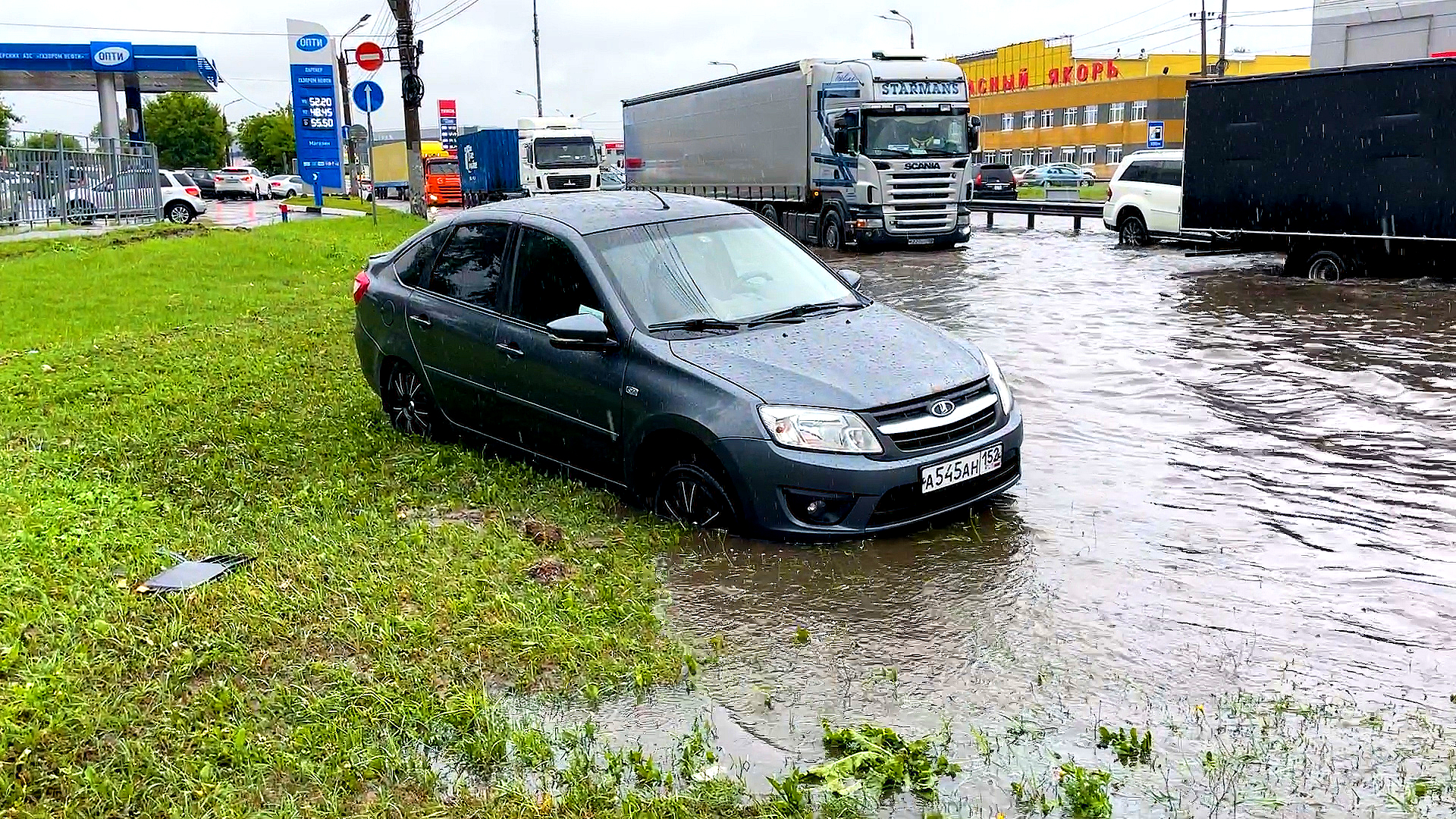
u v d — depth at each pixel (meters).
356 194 51.03
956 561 5.33
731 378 5.51
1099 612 4.75
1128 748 3.65
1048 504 6.17
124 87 43.03
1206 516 5.96
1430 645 4.39
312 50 32.28
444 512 6.02
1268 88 16.89
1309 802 3.37
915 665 4.31
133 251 18.47
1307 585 5.00
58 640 4.23
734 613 4.78
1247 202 17.48
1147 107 76.06
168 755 3.55
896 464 5.36
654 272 6.23
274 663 4.18
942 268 20.06
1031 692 4.09
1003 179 38.91
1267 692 4.03
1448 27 33.16
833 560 5.33
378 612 4.58
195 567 5.07
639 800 3.37
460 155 51.47
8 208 22.34
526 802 3.35
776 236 6.94
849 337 5.93
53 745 3.56
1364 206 16.02
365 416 8.05
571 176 41.78
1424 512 5.96
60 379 8.99
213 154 83.62
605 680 4.16
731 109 28.31
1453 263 15.68
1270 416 8.12
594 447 6.15
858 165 23.30
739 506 5.50
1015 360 10.43
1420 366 9.76
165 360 9.93
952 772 3.54
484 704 3.88
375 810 3.32
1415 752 3.62
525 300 6.58
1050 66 86.06
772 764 3.63
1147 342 11.27
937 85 23.67
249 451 7.03
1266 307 13.67
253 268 17.33
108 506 5.84
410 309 7.37
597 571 5.13
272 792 3.40
